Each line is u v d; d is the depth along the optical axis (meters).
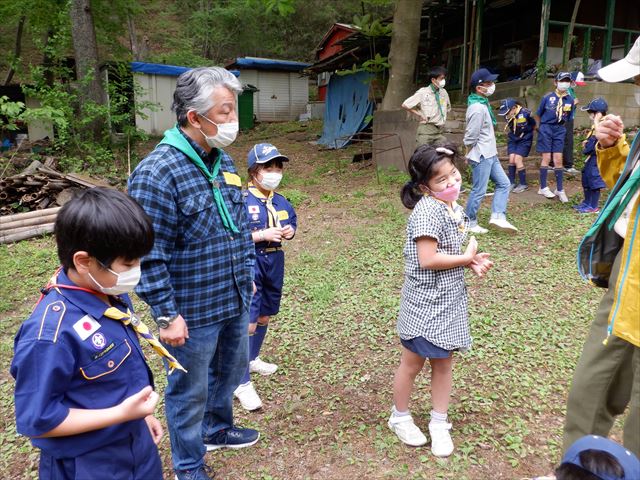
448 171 2.69
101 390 1.77
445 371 2.87
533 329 4.31
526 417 3.24
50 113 10.16
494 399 3.41
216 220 2.47
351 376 3.80
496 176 6.66
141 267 2.24
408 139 11.02
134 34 29.86
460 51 15.12
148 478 1.95
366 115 15.89
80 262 1.67
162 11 36.62
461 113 11.48
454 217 2.79
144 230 1.71
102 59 18.58
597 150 2.42
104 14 17.33
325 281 5.61
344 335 4.43
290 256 6.56
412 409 3.36
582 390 2.27
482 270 2.74
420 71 16.28
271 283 3.67
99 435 1.77
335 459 2.96
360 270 5.90
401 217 7.80
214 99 2.27
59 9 16.05
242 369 2.88
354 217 8.16
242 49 33.41
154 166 2.28
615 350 2.16
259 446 3.12
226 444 3.09
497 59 15.08
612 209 2.19
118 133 14.12
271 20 33.12
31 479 3.00
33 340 1.62
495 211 6.75
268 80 25.55
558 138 8.03
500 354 3.96
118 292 1.79
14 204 9.07
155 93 22.25
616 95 11.81
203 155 2.43
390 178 10.48
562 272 5.46
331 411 3.42
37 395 1.60
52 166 11.34
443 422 2.94
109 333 1.78
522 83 11.93
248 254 2.73
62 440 1.72
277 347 4.33
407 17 11.91
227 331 2.73
